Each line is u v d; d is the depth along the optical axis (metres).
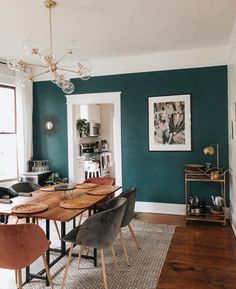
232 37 3.72
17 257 2.04
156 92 4.84
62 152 5.54
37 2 2.83
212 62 4.51
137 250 3.32
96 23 3.41
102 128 9.07
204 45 4.37
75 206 2.62
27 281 2.69
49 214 2.41
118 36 3.89
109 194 3.23
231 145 4.10
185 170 4.52
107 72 5.11
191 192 4.70
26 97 5.45
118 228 2.55
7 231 1.97
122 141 5.09
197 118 4.64
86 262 3.06
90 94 5.24
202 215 4.28
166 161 4.84
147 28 3.60
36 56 4.70
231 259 3.04
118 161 5.12
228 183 4.46
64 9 2.99
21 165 5.31
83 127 7.45
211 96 4.55
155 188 4.92
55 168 5.59
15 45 4.20
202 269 2.83
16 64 3.00
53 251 3.29
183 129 4.72
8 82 5.06
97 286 2.57
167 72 4.77
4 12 3.05
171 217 4.64
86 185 3.69
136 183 5.03
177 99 4.72
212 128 4.57
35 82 5.64
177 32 3.77
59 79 3.20
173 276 2.71
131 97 5.00
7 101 5.25
